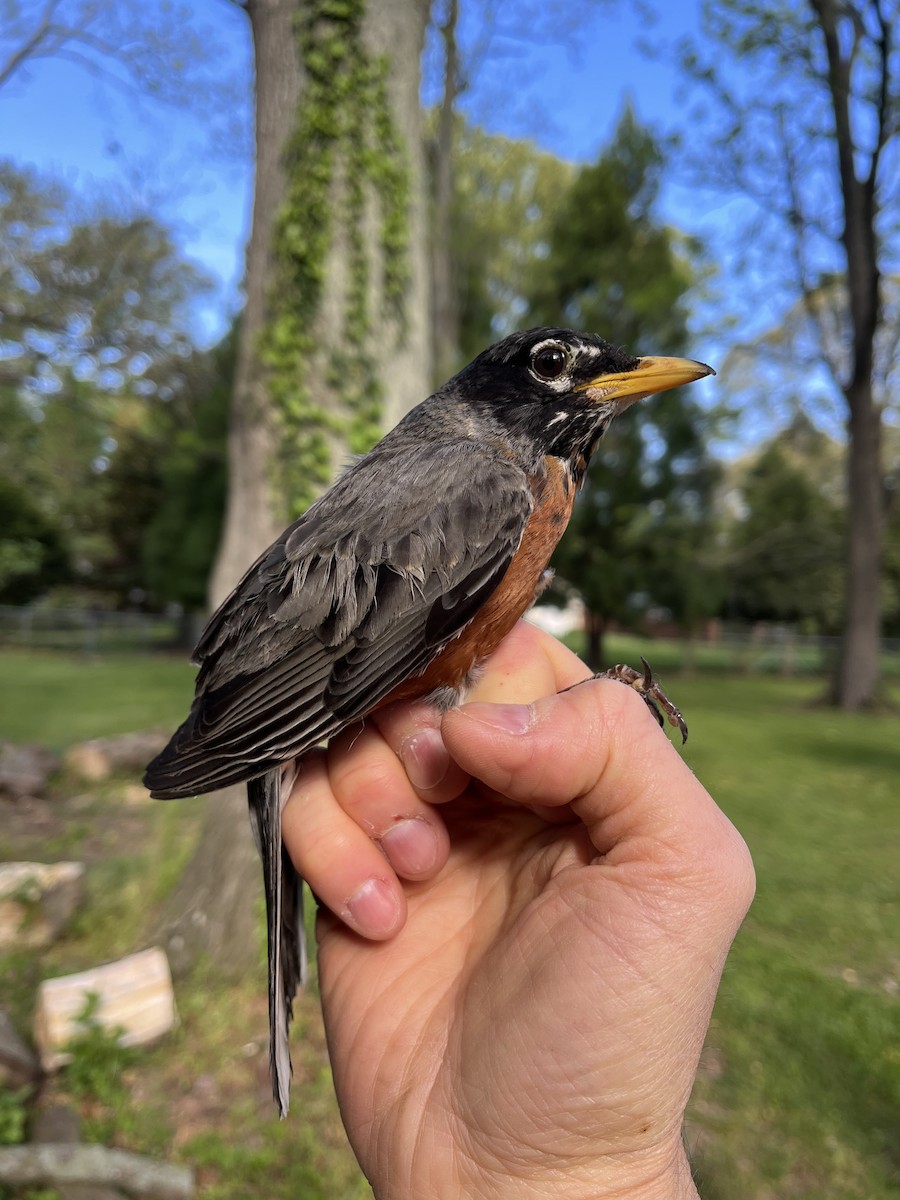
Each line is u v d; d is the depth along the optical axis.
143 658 28.48
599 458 24.41
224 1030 4.60
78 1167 3.41
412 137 5.78
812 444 34.53
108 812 8.80
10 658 27.44
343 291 5.47
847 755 13.20
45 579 36.62
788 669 30.16
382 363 5.59
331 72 5.41
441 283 13.52
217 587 5.69
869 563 20.08
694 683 25.72
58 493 38.03
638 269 23.11
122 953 5.44
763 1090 4.18
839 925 6.32
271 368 5.48
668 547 24.78
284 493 5.46
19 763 9.80
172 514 29.67
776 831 8.83
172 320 21.48
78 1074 4.08
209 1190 3.52
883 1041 4.62
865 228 19.25
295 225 5.40
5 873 5.89
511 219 23.92
